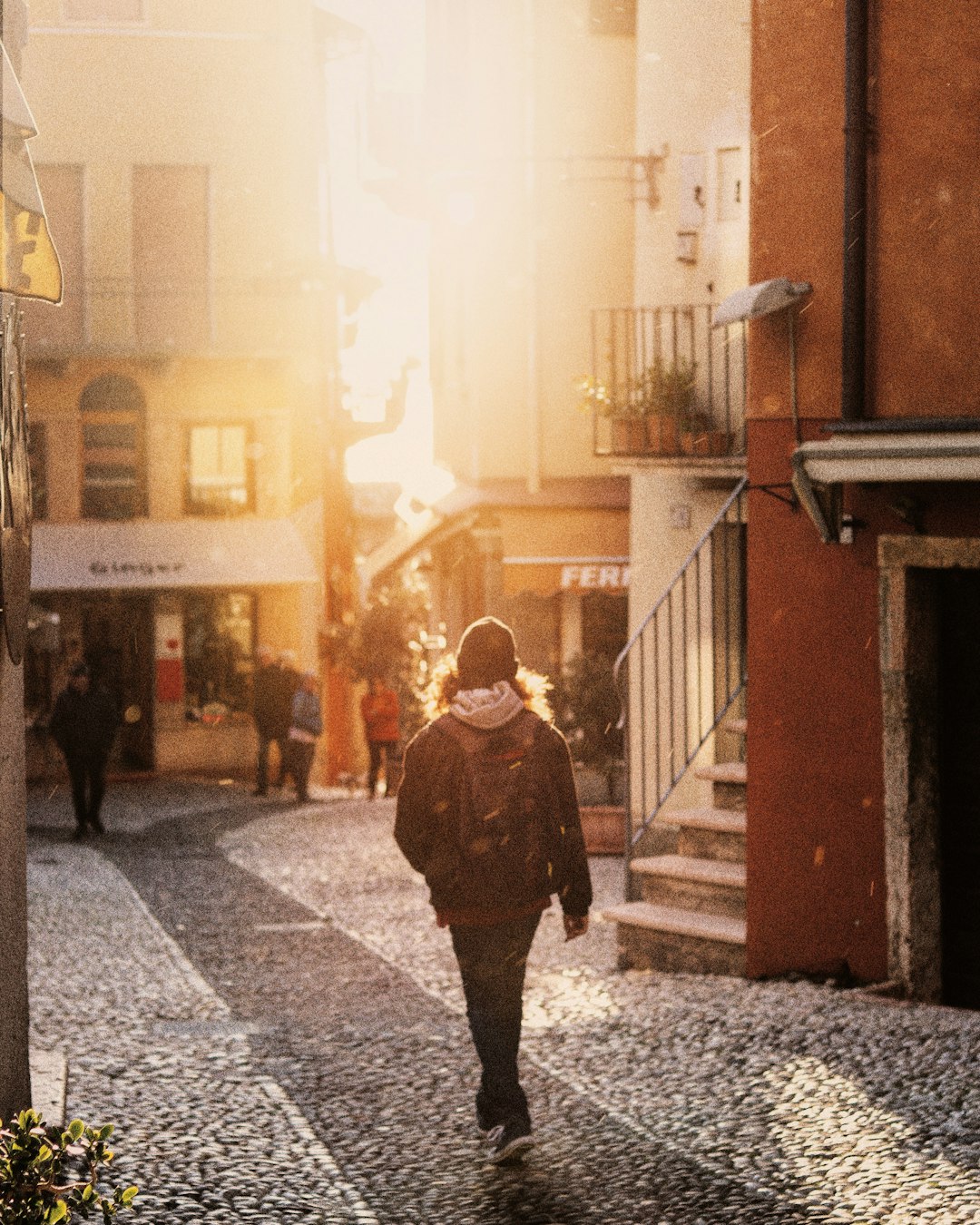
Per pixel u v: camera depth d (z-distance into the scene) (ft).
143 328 89.10
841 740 28.91
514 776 19.34
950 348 27.30
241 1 89.30
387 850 54.85
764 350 29.45
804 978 29.35
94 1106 21.01
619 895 43.93
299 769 76.13
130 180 88.79
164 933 38.47
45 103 88.12
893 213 27.78
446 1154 19.48
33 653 86.74
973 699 28.22
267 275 89.71
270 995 31.19
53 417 87.81
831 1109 20.77
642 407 46.01
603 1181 18.38
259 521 89.30
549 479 69.62
